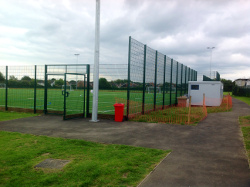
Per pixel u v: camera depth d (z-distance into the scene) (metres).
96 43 10.20
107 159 4.94
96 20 10.16
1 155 5.12
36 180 3.88
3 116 11.45
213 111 14.56
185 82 22.31
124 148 5.86
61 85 12.48
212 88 18.59
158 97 14.62
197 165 4.68
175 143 6.43
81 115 11.40
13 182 3.80
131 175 4.12
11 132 7.65
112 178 3.98
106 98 24.00
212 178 4.04
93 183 3.79
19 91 18.31
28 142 6.30
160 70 14.65
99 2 10.16
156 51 13.73
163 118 10.94
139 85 11.59
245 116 12.12
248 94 38.19
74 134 7.52
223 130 8.30
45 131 7.93
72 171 4.25
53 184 3.75
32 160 4.86
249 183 3.85
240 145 6.25
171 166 4.60
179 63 19.58
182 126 9.05
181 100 18.17
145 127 8.82
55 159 4.94
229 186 3.74
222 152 5.59
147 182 3.86
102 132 7.87
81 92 13.70
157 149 5.79
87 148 5.81
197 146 6.12
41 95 26.70
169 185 3.76
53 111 12.04
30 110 12.89
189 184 3.80
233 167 4.59
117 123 9.73
